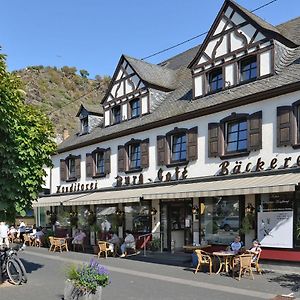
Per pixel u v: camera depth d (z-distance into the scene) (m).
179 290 12.21
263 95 16.59
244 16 18.48
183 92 23.19
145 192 20.42
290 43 17.97
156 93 24.34
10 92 12.88
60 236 29.58
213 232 18.86
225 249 17.34
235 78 18.75
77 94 92.62
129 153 24.53
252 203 17.08
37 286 12.81
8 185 13.38
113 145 25.81
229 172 17.94
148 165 22.62
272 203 16.30
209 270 15.92
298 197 15.45
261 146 16.73
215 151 18.64
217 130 18.66
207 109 18.89
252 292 11.88
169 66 29.59
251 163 17.09
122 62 26.17
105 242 20.94
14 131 13.46
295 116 15.74
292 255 15.37
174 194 17.56
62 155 31.67
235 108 17.97
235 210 17.89
